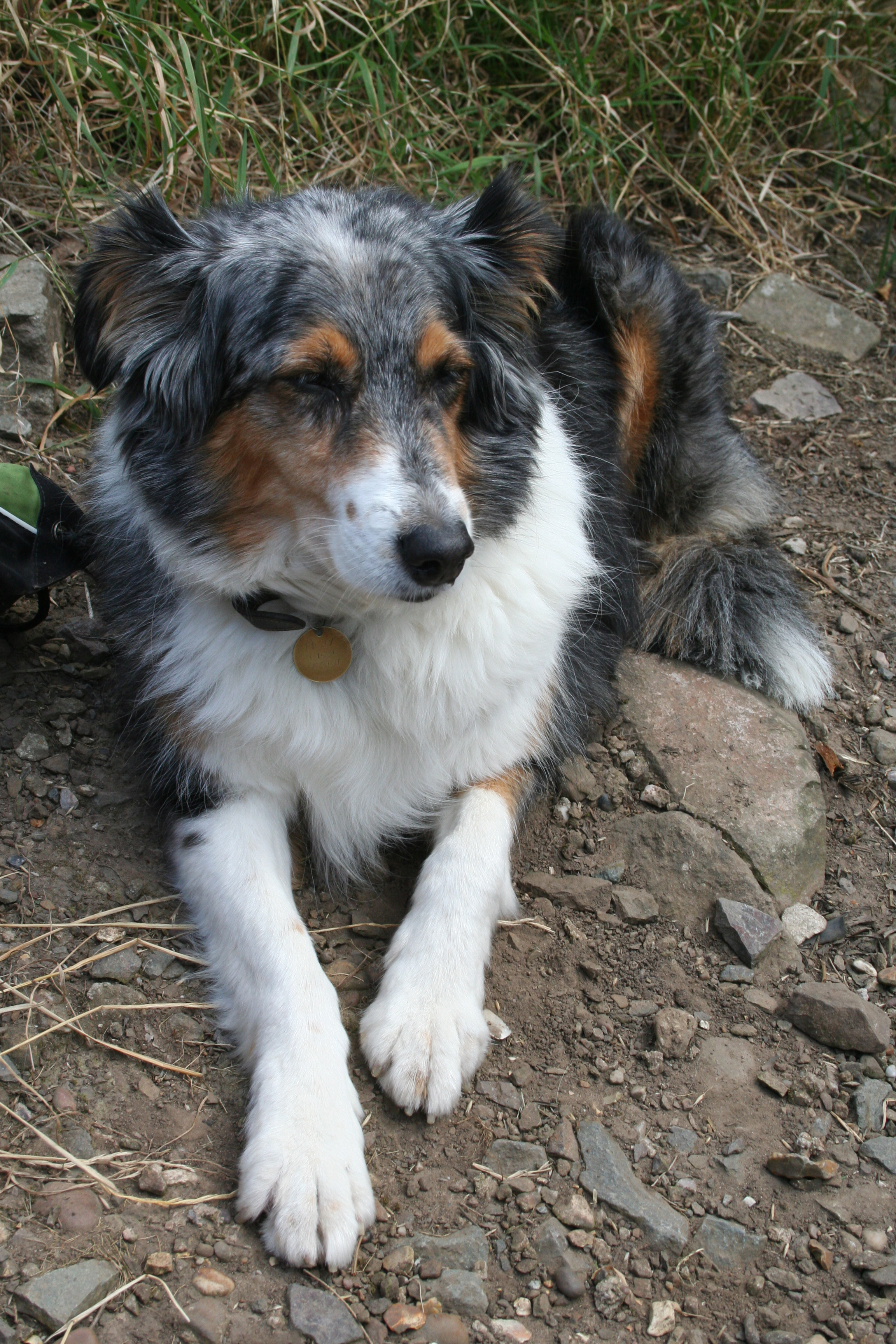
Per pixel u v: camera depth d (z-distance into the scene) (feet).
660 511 4.87
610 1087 3.58
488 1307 3.28
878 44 6.54
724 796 4.06
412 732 3.79
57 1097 3.46
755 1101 3.58
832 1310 3.30
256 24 5.47
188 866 3.72
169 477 3.65
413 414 3.53
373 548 3.43
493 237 3.84
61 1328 3.17
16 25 5.04
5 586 3.99
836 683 4.43
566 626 4.07
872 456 5.17
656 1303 3.30
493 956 3.78
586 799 4.11
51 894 3.76
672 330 4.71
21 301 4.66
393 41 5.62
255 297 3.55
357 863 3.93
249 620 3.70
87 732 4.06
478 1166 3.45
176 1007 3.61
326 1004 3.50
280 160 5.31
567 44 6.11
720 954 3.81
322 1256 3.27
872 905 3.94
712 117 6.23
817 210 6.37
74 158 5.08
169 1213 3.33
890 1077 3.63
